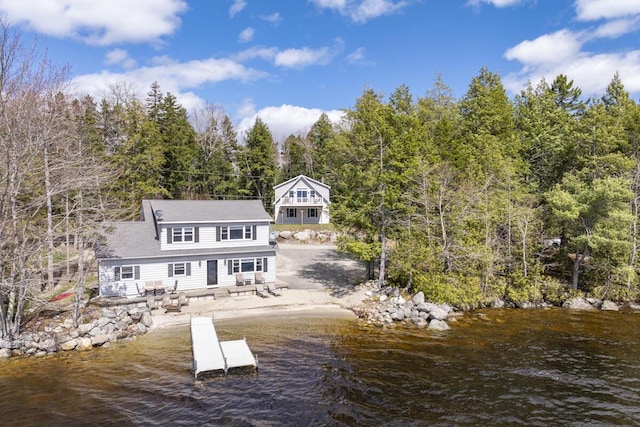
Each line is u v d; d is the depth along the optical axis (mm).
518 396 15727
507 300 29469
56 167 21016
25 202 24453
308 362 18922
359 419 14086
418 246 28906
